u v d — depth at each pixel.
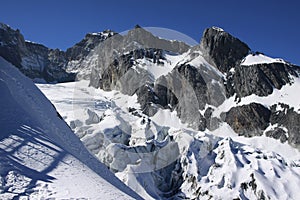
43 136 7.17
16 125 6.98
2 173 5.24
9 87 8.91
